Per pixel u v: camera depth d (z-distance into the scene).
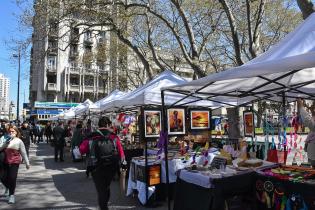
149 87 8.91
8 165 8.22
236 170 5.96
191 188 5.92
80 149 6.52
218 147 9.30
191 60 15.51
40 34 17.50
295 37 5.16
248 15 13.16
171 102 8.38
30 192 9.47
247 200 5.76
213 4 19.92
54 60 65.62
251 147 8.86
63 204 8.07
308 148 7.12
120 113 15.33
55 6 16.86
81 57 36.81
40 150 24.33
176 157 8.11
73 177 12.00
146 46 26.61
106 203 6.36
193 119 8.73
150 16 22.70
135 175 8.34
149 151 9.82
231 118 12.09
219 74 5.19
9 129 8.36
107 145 6.36
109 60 36.31
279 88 6.45
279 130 8.70
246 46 24.09
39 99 65.88
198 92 6.64
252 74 4.62
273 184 5.43
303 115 6.40
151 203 7.75
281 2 25.33
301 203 4.95
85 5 16.72
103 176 6.33
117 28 18.11
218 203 5.43
